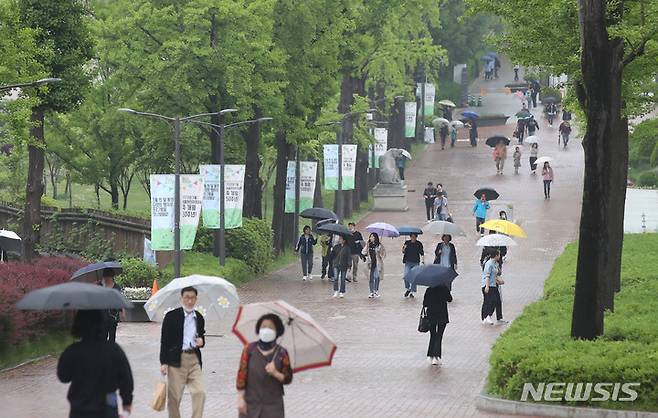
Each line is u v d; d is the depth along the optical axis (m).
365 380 46.66
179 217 83.62
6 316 49.91
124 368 26.58
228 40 93.25
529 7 56.25
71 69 83.12
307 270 93.00
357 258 89.44
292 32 101.69
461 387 44.97
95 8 100.88
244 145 112.94
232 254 95.38
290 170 108.94
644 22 49.53
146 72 93.94
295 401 41.72
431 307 50.66
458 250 103.12
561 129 173.88
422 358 53.06
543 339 44.22
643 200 109.12
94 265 42.69
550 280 70.50
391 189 135.00
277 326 27.25
